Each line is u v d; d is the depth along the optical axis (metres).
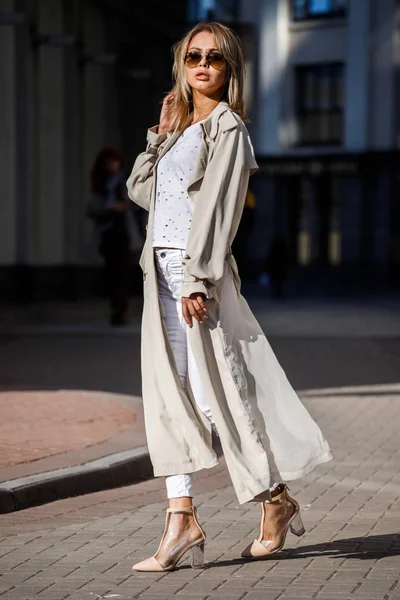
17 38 24.73
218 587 5.01
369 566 5.37
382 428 10.02
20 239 25.17
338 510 6.76
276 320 23.52
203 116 5.40
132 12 29.98
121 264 19.88
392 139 44.72
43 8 26.03
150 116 31.22
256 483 5.11
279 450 5.21
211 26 5.34
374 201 44.59
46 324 20.58
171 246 5.27
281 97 46.72
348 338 18.59
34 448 8.17
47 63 26.16
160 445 5.23
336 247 46.34
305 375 13.67
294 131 46.56
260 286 44.53
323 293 40.75
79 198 27.92
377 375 13.77
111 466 7.61
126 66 30.81
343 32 45.34
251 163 5.24
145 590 4.98
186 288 5.09
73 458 7.80
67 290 27.08
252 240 47.16
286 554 5.62
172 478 5.29
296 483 7.63
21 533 6.17
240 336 5.27
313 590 4.94
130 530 6.25
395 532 6.14
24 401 10.68
